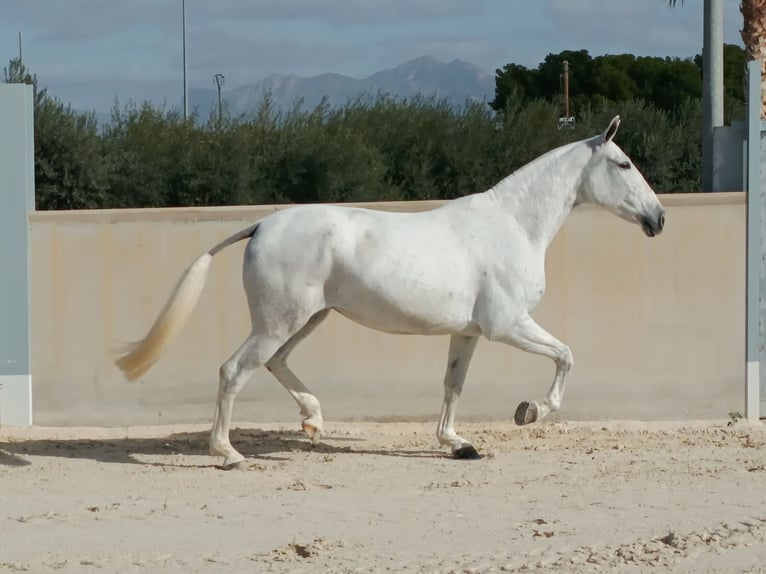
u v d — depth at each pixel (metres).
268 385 13.30
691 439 12.41
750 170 13.54
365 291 10.62
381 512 9.15
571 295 13.47
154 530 8.64
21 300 13.02
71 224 13.12
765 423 13.46
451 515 9.05
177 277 13.20
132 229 13.16
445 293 10.76
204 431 12.92
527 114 26.62
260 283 10.55
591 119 28.64
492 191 11.21
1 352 13.04
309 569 7.64
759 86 13.56
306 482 10.28
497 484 10.18
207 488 10.05
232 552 8.05
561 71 45.12
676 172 27.91
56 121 23.92
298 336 11.33
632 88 44.50
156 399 13.26
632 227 13.48
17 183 12.98
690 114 29.09
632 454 11.56
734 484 10.10
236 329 13.26
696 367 13.61
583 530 8.57
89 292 13.16
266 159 25.03
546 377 13.48
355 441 12.34
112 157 24.66
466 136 26.22
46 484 10.20
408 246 10.70
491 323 10.91
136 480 10.38
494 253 10.92
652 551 8.02
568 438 12.52
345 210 10.84
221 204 24.81
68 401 13.20
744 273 13.62
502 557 7.91
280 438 12.45
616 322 13.52
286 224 10.64
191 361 13.26
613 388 13.55
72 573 7.61
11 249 12.99
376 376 13.36
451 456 11.48
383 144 26.34
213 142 25.03
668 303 13.55
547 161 11.23
